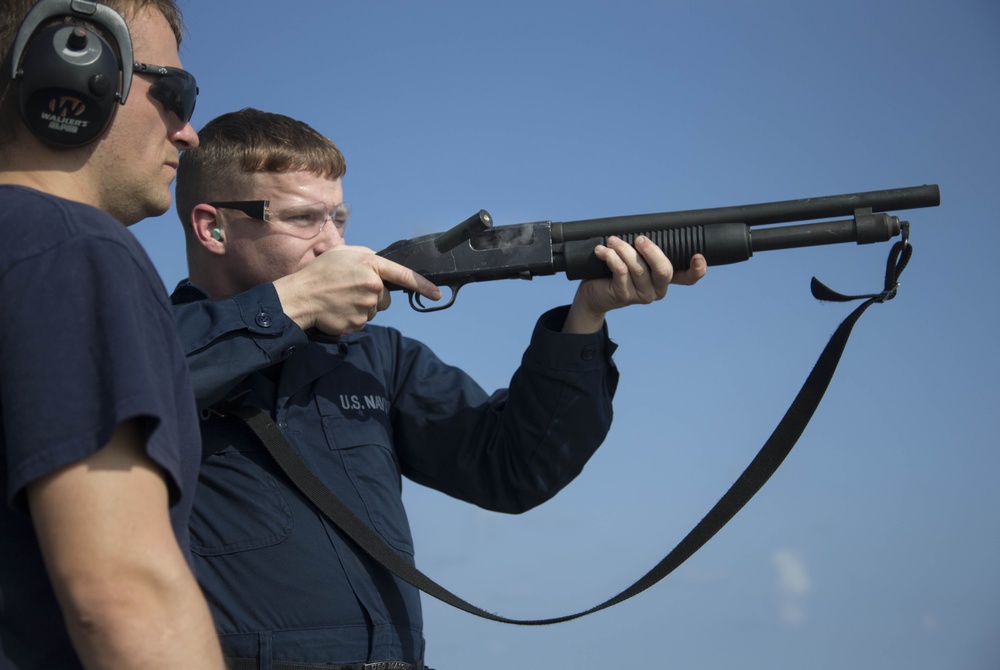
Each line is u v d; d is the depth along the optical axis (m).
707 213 2.86
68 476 1.31
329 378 2.94
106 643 1.28
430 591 2.69
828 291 2.83
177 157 1.97
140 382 1.35
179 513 1.50
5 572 1.40
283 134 3.05
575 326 2.95
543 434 2.99
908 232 2.81
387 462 2.92
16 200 1.47
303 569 2.58
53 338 1.36
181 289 3.01
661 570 2.83
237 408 2.66
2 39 1.70
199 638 1.35
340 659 2.55
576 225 2.91
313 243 3.05
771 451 2.84
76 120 1.69
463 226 2.90
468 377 3.28
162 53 1.87
